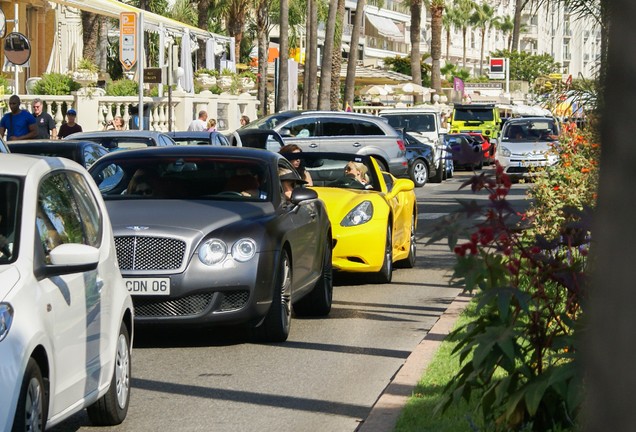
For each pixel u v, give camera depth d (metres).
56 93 46.34
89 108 45.94
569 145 20.64
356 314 18.45
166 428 10.89
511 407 8.58
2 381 7.96
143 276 14.60
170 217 15.13
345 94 81.44
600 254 3.85
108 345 10.44
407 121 63.16
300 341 15.90
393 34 170.00
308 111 48.03
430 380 12.12
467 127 80.31
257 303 14.93
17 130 34.59
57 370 8.92
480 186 8.67
